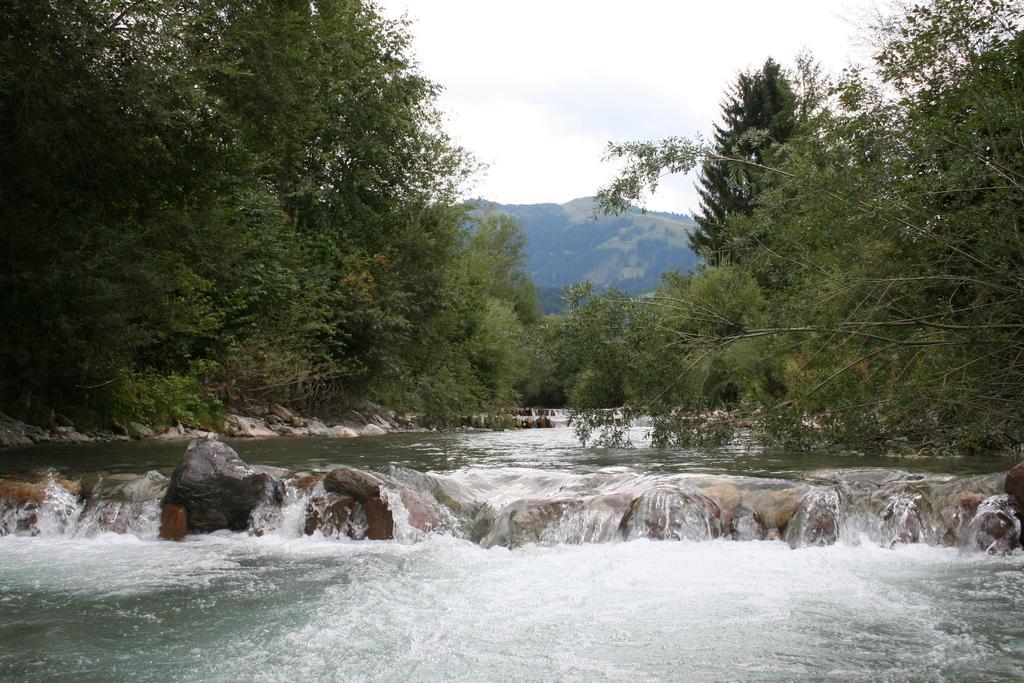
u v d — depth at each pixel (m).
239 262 15.78
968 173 8.70
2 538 6.73
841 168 9.30
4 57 9.49
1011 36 9.30
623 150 10.43
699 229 37.16
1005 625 4.26
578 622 4.36
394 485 7.01
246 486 6.85
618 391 10.81
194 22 11.38
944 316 9.63
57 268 10.23
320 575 5.43
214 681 3.55
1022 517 5.88
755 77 37.53
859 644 3.97
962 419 9.73
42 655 3.92
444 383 23.34
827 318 9.84
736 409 10.91
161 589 5.12
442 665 3.73
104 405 14.09
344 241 22.06
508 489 7.79
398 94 23.16
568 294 10.53
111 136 10.85
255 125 13.23
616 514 6.42
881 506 6.23
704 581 5.15
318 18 14.83
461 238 26.67
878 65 9.80
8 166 10.23
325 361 20.47
